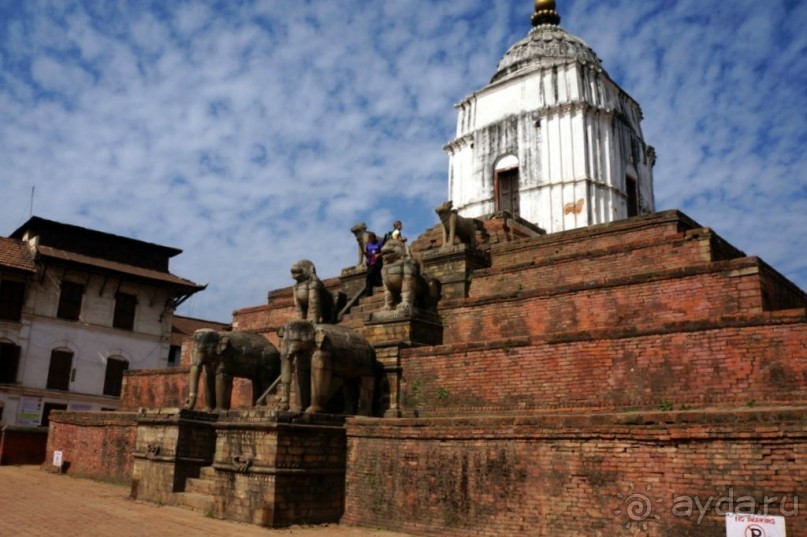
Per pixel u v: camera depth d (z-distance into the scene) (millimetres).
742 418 10031
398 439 14219
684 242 18203
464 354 16828
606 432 11352
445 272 22844
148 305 48188
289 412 14375
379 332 19281
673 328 13812
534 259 22031
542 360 15508
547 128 33844
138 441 18656
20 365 41688
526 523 11938
